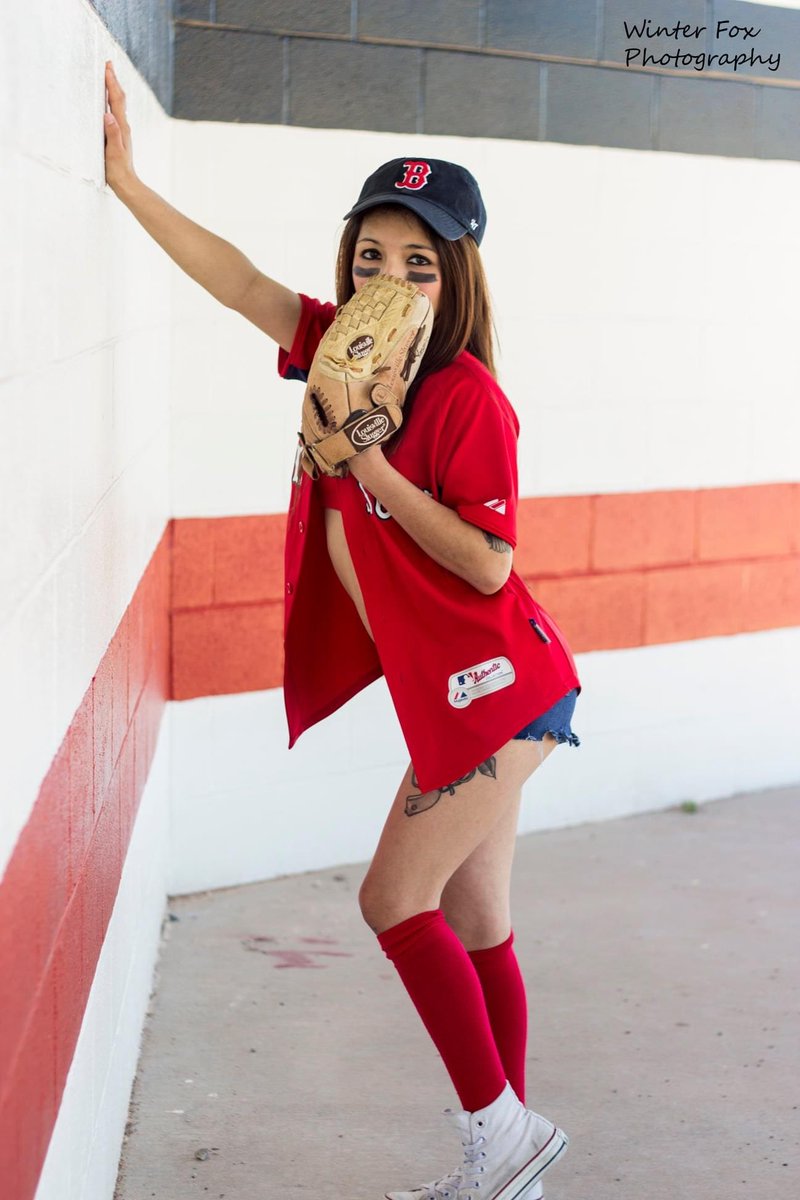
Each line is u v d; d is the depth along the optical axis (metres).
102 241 2.07
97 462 2.00
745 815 4.73
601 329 4.42
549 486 4.39
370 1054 3.01
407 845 2.18
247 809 3.95
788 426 4.86
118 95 2.20
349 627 2.38
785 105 4.66
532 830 4.52
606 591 4.54
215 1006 3.21
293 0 3.71
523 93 4.15
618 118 4.34
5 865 1.29
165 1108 2.74
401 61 3.91
